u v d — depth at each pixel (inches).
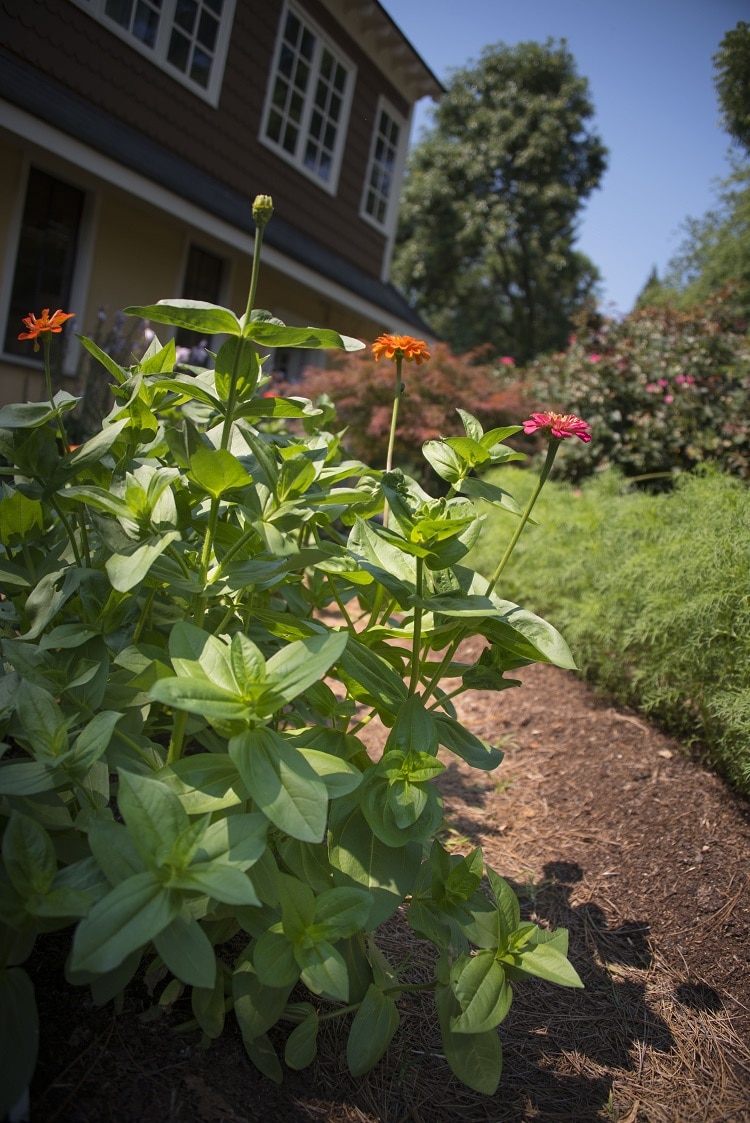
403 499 52.0
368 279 385.1
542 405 276.8
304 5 307.7
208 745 60.1
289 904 45.1
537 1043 59.3
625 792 94.9
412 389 255.0
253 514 48.7
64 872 43.3
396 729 51.1
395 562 57.7
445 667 59.6
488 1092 45.2
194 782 45.6
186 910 41.3
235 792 45.8
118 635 56.6
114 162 205.3
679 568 99.7
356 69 348.2
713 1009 64.4
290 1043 48.0
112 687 53.6
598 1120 52.2
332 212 356.5
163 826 40.6
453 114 844.0
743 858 80.6
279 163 315.0
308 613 70.1
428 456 61.6
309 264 288.0
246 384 51.9
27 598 61.7
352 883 49.4
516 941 48.7
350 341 49.9
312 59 320.8
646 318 280.7
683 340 265.1
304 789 41.3
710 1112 53.9
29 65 208.4
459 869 51.4
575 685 132.5
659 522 121.0
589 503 156.7
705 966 68.9
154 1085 45.1
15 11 201.5
